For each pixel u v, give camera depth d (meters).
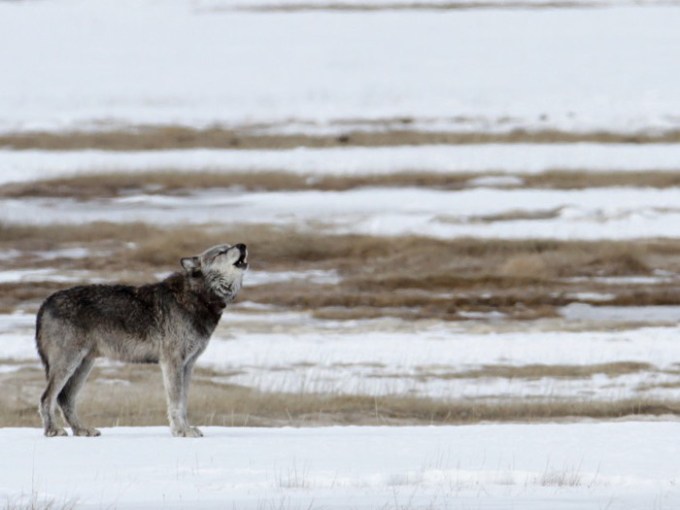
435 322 74.25
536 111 164.12
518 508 21.59
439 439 34.47
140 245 97.94
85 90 178.75
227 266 35.44
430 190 121.62
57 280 85.12
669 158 137.12
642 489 25.12
